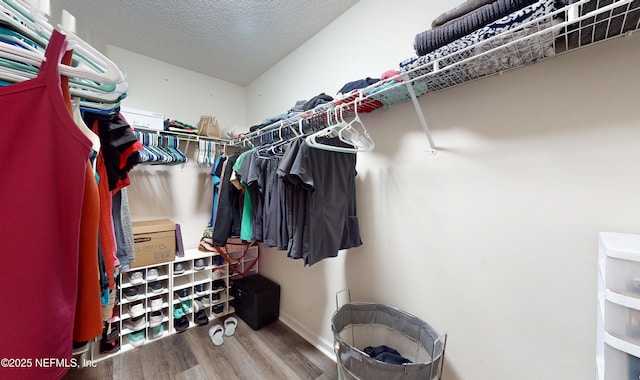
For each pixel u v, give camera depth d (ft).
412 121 4.34
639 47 2.46
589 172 2.73
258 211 5.55
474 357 3.64
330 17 5.83
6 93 1.54
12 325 1.52
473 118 3.61
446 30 2.91
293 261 7.04
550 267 3.00
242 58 7.63
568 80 2.85
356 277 5.33
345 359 3.68
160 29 6.23
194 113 8.45
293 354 5.80
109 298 3.12
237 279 8.02
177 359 5.57
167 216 7.65
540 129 3.05
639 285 1.83
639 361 1.81
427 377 3.29
